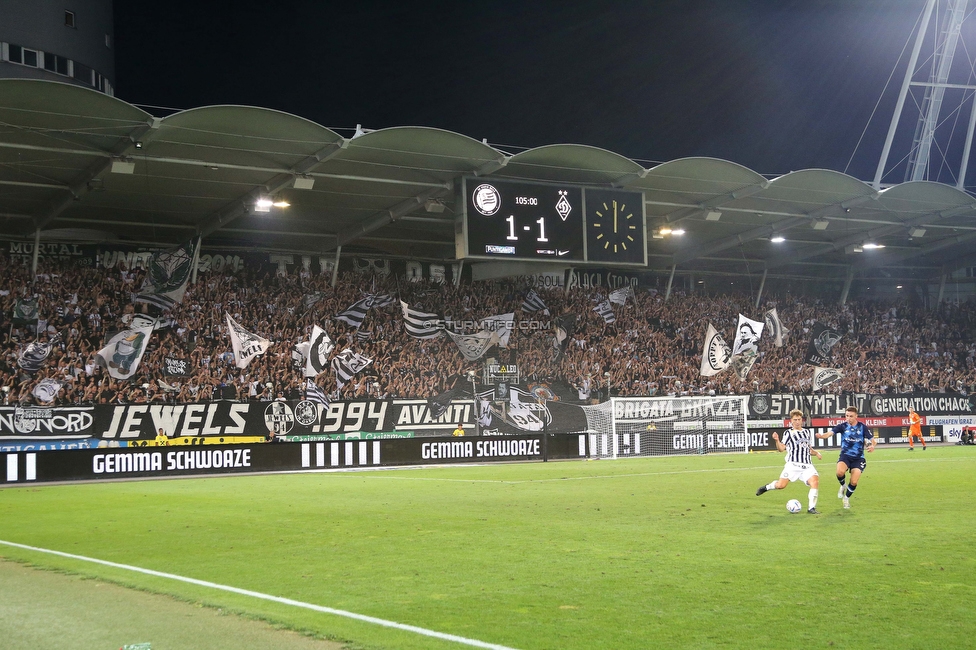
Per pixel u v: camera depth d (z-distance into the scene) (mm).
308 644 6660
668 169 34188
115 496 21938
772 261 50031
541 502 17797
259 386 36344
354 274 42750
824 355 47125
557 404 40250
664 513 15250
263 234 40562
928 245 49219
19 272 35531
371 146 30000
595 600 8117
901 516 14250
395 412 36594
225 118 27062
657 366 45250
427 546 11719
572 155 32250
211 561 10805
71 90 24547
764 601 7977
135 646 6453
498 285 45031
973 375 51156
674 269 48500
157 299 36125
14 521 16281
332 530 13742
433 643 6637
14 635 7105
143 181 32469
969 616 7344
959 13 44719
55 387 32844
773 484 15266
